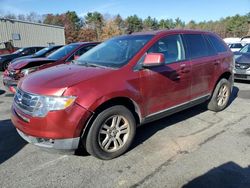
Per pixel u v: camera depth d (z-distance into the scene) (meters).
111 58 4.15
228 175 3.25
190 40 4.88
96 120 3.45
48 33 32.62
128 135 3.82
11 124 5.18
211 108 5.63
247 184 3.07
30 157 3.81
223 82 5.58
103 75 3.55
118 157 3.76
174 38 4.61
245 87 8.34
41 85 3.38
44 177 3.29
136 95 3.79
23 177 3.30
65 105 3.20
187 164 3.52
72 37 66.25
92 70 3.71
